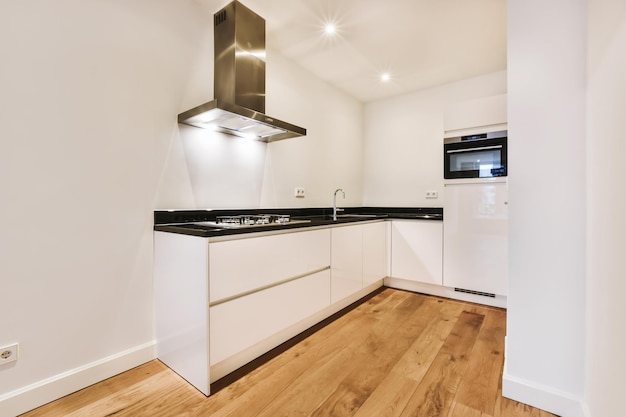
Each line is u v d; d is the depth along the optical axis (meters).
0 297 1.30
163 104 1.87
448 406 1.41
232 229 1.57
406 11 2.15
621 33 0.88
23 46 1.35
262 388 1.54
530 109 1.41
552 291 1.37
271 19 2.24
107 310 1.63
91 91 1.56
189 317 1.56
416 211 3.67
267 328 1.80
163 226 1.78
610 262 0.97
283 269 1.90
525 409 1.39
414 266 3.13
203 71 2.08
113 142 1.64
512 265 1.46
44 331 1.42
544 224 1.39
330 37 2.50
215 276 1.49
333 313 2.58
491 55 2.79
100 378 1.59
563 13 1.34
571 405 1.32
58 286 1.46
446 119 2.98
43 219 1.41
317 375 1.66
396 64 2.98
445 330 2.25
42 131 1.40
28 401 1.36
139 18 1.75
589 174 1.24
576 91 1.31
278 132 2.30
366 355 1.88
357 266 2.75
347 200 3.77
